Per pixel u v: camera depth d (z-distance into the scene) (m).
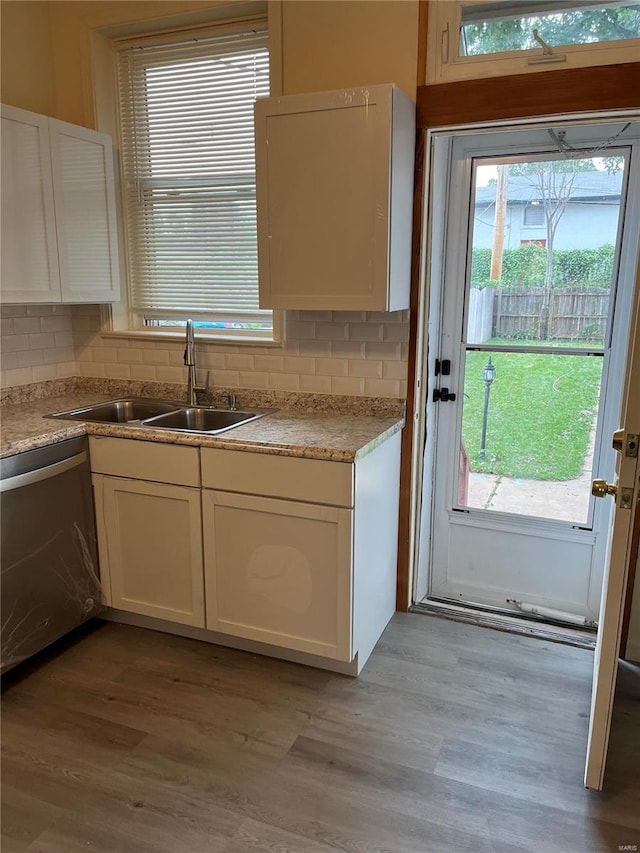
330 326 2.68
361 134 2.14
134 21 2.72
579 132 2.41
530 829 1.68
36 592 2.31
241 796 1.79
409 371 2.58
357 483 2.12
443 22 2.29
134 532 2.50
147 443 2.38
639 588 2.41
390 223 2.17
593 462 2.64
